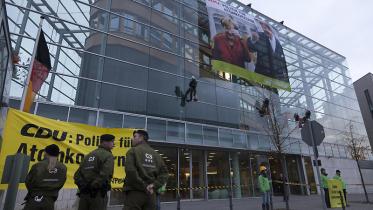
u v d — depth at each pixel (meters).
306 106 27.75
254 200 17.41
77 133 7.73
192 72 20.45
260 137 21.62
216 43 21.86
